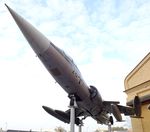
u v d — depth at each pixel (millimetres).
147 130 14109
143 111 14727
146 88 14773
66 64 8008
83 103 9922
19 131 15406
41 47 7285
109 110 11930
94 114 11539
